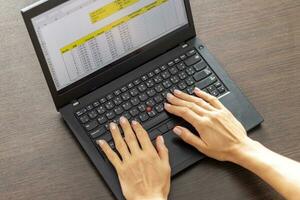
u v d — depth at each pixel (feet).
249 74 3.67
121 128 3.43
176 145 3.41
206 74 3.62
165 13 3.58
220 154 3.35
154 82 3.59
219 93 3.57
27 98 3.65
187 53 3.69
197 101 3.50
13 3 4.03
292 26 3.83
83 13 3.33
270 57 3.72
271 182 3.19
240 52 3.76
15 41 3.87
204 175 3.34
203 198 3.27
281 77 3.64
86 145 3.40
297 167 3.21
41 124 3.54
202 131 3.39
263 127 3.48
